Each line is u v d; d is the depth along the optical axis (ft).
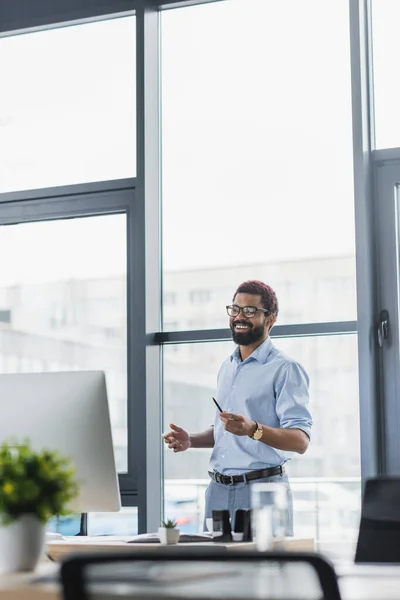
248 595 3.72
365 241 13.19
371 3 13.93
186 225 14.64
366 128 13.57
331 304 13.58
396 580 5.44
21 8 15.90
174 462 14.21
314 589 3.65
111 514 14.25
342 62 14.10
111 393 14.61
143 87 14.79
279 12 14.60
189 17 15.15
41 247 15.39
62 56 15.72
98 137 15.26
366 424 12.80
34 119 15.74
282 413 11.47
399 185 13.53
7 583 5.44
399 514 7.86
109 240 14.97
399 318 13.23
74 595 3.76
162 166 14.93
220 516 7.73
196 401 14.23
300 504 13.26
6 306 15.46
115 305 14.78
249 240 14.23
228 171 14.52
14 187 15.70
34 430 7.95
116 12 15.24
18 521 6.21
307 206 13.94
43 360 15.12
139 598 3.76
